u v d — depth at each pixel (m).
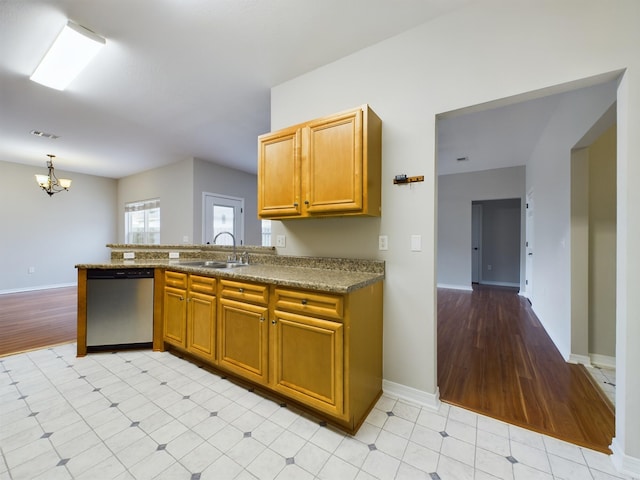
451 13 1.76
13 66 2.21
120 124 3.39
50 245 5.62
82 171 5.82
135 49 2.06
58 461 1.34
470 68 1.71
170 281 2.55
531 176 4.52
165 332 2.59
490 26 1.65
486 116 3.11
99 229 6.25
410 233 1.89
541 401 1.86
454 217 5.94
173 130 3.58
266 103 2.88
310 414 1.72
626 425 1.30
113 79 2.44
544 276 3.54
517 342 2.94
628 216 1.31
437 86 1.81
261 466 1.32
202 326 2.24
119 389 1.97
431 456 1.39
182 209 4.95
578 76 1.44
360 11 1.74
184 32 1.90
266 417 1.68
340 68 2.18
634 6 1.34
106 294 2.56
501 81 1.62
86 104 2.88
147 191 5.70
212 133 3.69
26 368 2.26
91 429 1.56
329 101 2.23
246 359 1.93
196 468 1.31
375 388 1.86
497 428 1.60
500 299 4.91
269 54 2.13
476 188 5.71
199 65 2.26
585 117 2.20
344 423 1.58
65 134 3.70
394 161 1.95
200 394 1.92
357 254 2.10
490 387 2.04
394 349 1.95
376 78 2.03
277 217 2.17
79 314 2.49
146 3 1.65
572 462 1.35
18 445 1.43
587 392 1.97
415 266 1.88
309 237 2.36
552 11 1.50
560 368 2.35
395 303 1.95
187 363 2.38
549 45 1.50
